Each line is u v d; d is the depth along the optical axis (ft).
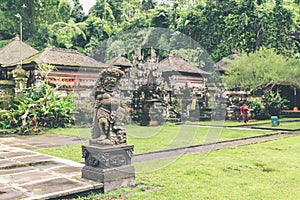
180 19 68.13
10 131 50.96
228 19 92.53
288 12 95.66
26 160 27.61
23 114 53.01
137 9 125.70
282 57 81.30
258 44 93.81
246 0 95.91
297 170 24.43
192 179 21.90
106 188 19.35
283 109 86.07
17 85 60.75
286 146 35.96
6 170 23.71
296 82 81.46
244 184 20.76
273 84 82.84
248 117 69.56
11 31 128.57
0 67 77.36
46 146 37.24
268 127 56.70
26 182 20.22
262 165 26.16
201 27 90.48
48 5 134.92
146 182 21.13
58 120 56.18
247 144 37.65
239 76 74.43
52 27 126.11
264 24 93.09
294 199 17.90
